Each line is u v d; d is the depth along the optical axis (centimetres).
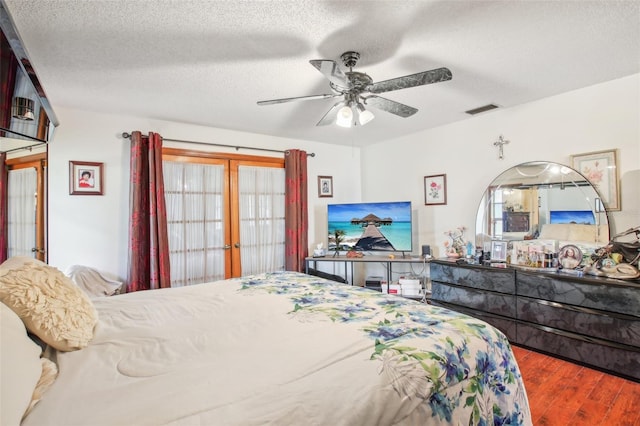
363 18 173
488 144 353
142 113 321
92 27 176
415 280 388
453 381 108
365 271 493
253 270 406
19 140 265
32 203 273
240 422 76
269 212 422
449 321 141
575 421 181
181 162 358
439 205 405
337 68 177
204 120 349
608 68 243
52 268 138
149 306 171
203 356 110
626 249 245
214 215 379
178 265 353
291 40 194
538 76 255
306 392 90
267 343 120
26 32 179
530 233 313
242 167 402
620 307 225
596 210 273
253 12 166
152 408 80
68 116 300
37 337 113
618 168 263
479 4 164
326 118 262
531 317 272
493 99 307
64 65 219
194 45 197
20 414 72
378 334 126
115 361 107
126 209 326
